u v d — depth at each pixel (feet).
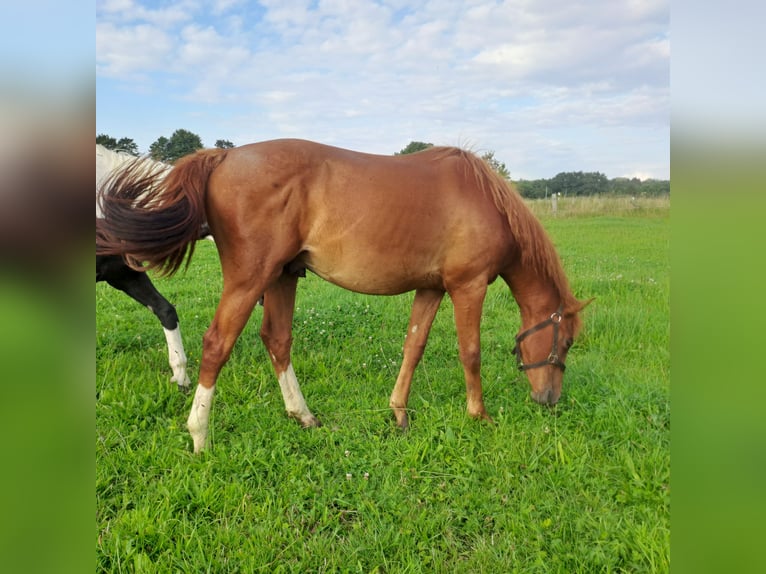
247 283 10.09
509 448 10.46
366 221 10.34
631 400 12.26
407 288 11.44
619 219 55.98
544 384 12.05
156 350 15.66
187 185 9.84
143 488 9.13
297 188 10.10
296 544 8.05
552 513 8.72
